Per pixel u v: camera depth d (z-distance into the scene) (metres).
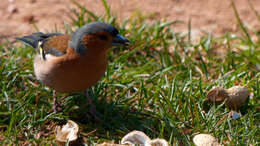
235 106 9.38
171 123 8.88
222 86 10.10
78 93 9.98
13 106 9.54
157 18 14.50
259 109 9.56
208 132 8.60
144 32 12.85
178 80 10.74
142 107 9.48
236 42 13.47
